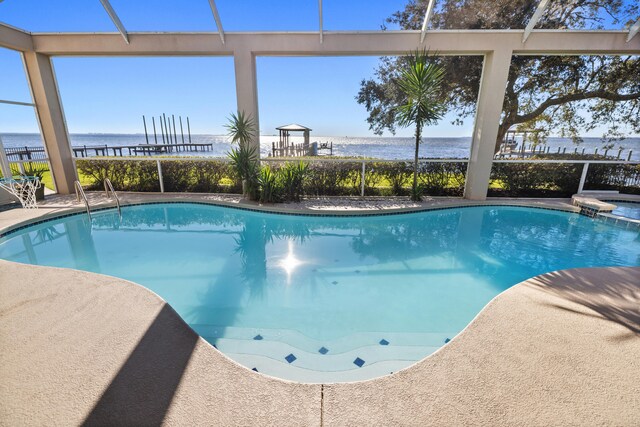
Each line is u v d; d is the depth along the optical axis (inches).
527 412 55.8
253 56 256.5
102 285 103.3
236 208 256.1
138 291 99.3
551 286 103.4
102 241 192.9
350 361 91.6
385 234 210.8
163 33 247.3
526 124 390.9
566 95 348.5
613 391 60.6
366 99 396.5
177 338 76.0
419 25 330.0
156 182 299.9
